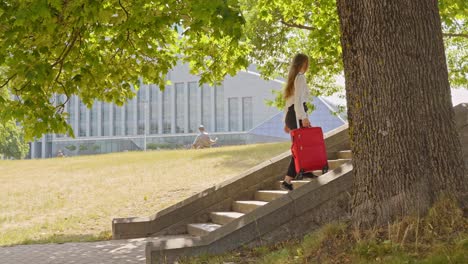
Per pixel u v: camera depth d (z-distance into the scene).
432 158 6.34
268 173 11.23
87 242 11.17
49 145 120.75
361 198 6.53
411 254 5.42
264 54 17.97
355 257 5.66
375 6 6.39
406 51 6.33
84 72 9.28
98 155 35.56
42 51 8.69
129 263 8.19
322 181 8.38
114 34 10.68
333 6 14.29
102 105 117.12
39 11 7.00
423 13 6.44
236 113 106.81
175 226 11.27
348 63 6.70
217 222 10.66
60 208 16.47
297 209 8.18
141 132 114.50
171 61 12.11
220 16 7.16
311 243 6.58
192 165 22.73
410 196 6.21
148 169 22.98
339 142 11.03
